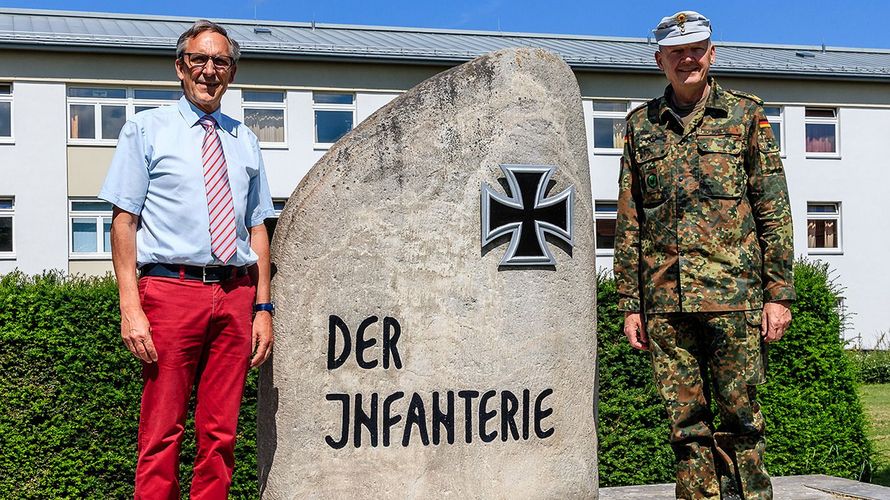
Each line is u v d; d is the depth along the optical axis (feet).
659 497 17.95
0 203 58.59
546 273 14.08
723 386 12.98
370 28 77.20
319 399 13.20
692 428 13.37
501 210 13.75
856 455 20.93
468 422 13.70
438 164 13.56
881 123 73.41
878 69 71.87
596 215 67.72
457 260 13.65
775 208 12.86
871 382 46.62
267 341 12.48
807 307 20.54
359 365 13.33
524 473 13.93
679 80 12.93
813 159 72.28
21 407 17.74
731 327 12.82
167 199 11.75
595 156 67.72
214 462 12.07
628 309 13.61
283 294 13.12
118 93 60.23
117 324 18.03
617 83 67.72
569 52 72.13
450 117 13.62
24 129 58.39
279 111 63.10
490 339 13.79
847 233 72.69
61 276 19.27
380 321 13.38
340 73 63.57
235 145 12.32
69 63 58.95
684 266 12.90
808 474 20.22
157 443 11.78
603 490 18.63
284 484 13.15
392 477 13.43
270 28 74.13
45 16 69.56
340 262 13.24
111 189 11.65
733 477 13.26
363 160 13.30
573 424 14.26
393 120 13.43
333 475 13.25
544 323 14.06
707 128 13.00
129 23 69.15
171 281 11.74
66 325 17.80
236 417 12.15
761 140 12.96
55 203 58.90
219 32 12.18
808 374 20.43
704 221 12.88
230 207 11.94
